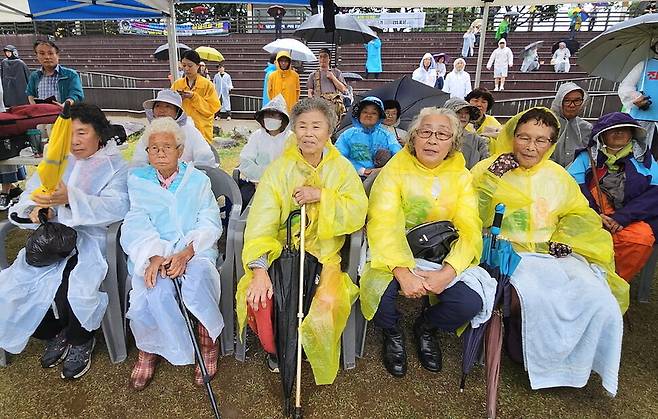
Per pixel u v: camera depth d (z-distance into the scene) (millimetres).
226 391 2219
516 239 2422
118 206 2369
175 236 2297
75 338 2264
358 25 7062
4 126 3447
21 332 2148
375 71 14828
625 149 2781
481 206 2490
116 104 12727
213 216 2381
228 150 7891
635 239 2652
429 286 2107
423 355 2453
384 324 2355
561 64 13617
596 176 2838
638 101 3900
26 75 6141
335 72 6723
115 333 2354
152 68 17219
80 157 2324
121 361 2391
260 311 2068
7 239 3924
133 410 2090
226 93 12023
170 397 2176
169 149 2260
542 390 2287
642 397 2248
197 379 2260
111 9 5543
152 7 5164
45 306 2166
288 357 2045
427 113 2250
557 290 2176
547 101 10484
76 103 2301
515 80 13109
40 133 3895
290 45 10312
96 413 2064
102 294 2217
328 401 2178
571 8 19094
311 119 2162
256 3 5023
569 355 2170
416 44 18297
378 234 2234
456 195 2348
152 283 2092
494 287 2201
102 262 2232
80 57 19125
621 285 2414
